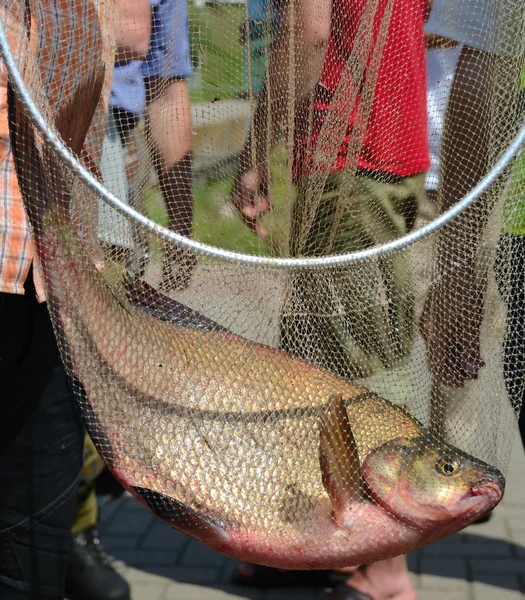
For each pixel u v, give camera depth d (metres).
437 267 1.15
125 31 1.14
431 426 1.11
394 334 1.15
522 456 2.35
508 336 1.15
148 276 1.10
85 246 1.02
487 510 0.98
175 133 1.18
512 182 1.13
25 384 1.20
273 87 1.21
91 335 0.99
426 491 0.97
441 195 1.16
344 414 0.96
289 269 1.08
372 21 1.18
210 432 0.99
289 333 1.12
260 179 1.21
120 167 1.16
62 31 1.01
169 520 0.95
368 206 1.24
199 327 1.04
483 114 1.13
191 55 1.18
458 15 1.14
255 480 0.98
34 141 0.95
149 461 0.98
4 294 1.15
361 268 1.14
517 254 1.19
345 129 1.23
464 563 1.87
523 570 1.83
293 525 0.98
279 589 1.82
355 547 0.98
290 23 1.18
